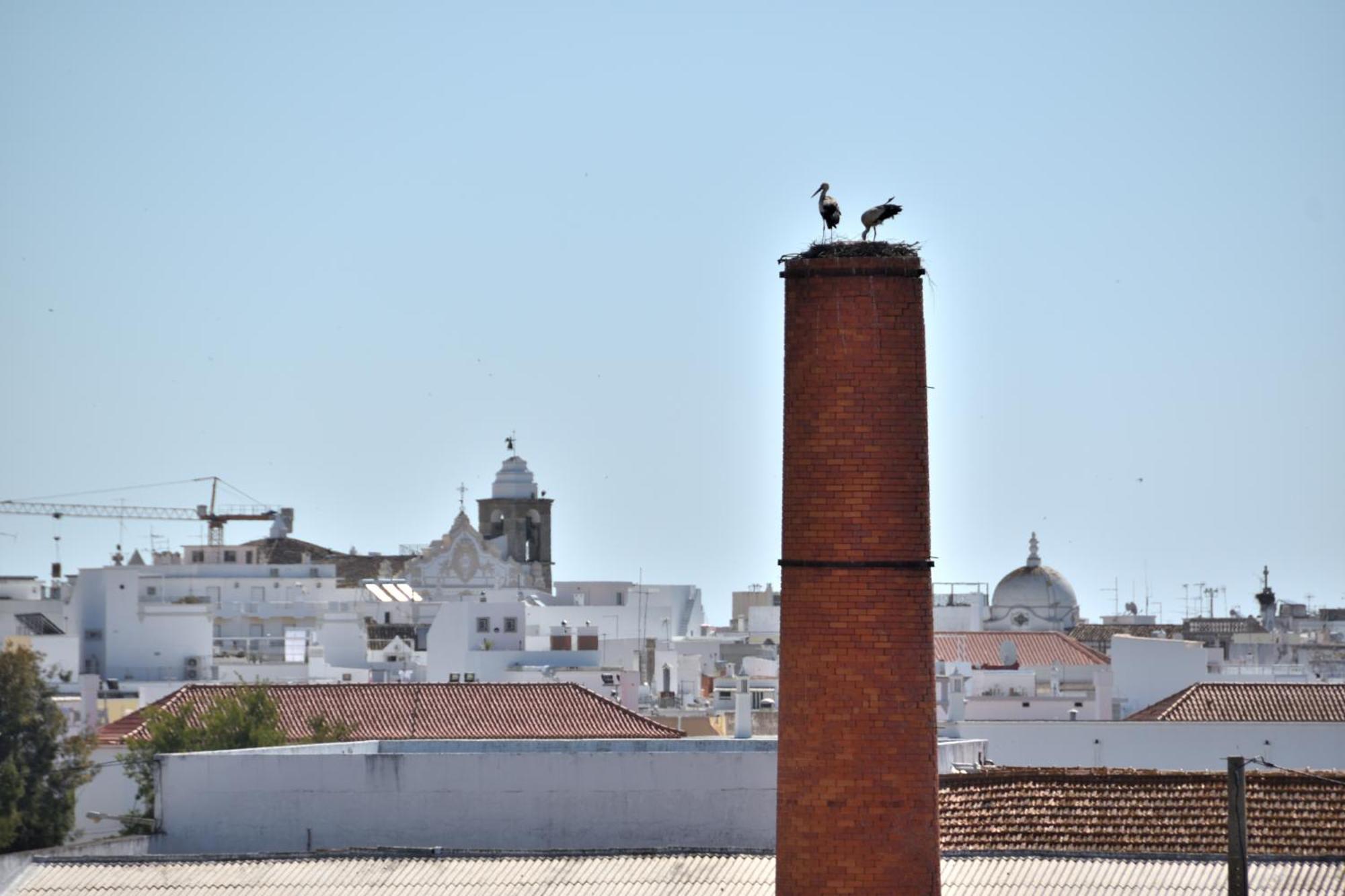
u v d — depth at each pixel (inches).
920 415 5866.1
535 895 7746.1
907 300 5866.1
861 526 5846.5
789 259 5940.0
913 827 5856.3
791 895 5890.8
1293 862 7657.5
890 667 5846.5
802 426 5885.8
